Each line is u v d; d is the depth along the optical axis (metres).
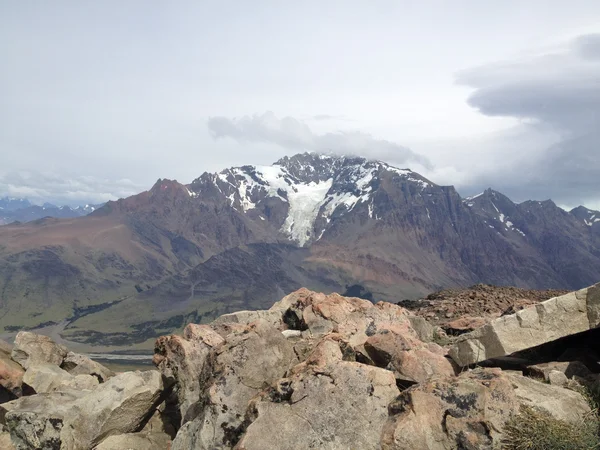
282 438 9.66
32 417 11.68
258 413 10.12
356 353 13.47
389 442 9.01
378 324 15.99
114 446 12.42
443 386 9.61
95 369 18.61
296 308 18.22
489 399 9.34
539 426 9.00
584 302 12.35
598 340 13.45
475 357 12.70
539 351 13.72
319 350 11.75
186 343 15.12
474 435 8.85
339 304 17.36
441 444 8.95
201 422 11.16
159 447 13.02
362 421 9.89
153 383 13.66
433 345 14.02
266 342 12.43
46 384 16.00
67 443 11.75
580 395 10.45
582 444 8.83
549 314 12.47
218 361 12.09
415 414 9.23
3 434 12.59
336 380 10.47
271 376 12.01
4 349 18.92
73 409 12.32
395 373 11.94
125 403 12.80
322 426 9.84
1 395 16.02
